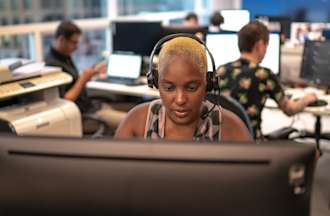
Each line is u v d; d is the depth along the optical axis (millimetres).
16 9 3912
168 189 658
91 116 3227
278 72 3350
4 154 693
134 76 3707
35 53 4102
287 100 2701
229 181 653
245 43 2619
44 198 683
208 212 659
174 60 1008
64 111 2449
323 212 2734
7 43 3811
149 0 5957
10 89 2176
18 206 692
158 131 1155
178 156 656
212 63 1141
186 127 1122
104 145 671
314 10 4395
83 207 675
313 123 4465
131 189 662
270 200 658
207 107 1152
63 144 681
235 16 4090
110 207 668
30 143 689
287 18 3893
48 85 2375
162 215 663
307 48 3352
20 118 2230
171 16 6273
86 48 4828
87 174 670
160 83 1046
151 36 3881
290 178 659
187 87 1026
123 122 1225
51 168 679
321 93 3256
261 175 654
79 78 3219
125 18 5379
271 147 665
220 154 655
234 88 2545
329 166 3352
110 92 3654
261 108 2600
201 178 655
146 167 660
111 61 3840
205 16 7129
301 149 664
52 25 4262
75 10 4688
